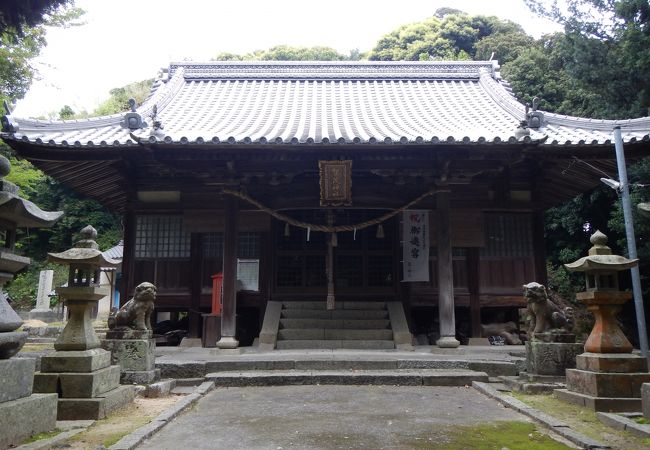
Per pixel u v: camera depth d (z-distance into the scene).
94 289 5.89
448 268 10.32
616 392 5.85
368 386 7.65
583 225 18.25
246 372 8.17
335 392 7.16
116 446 4.24
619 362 5.97
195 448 4.38
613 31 14.28
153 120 9.41
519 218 12.39
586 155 10.41
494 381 7.88
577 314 17.36
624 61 13.36
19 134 9.53
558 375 7.23
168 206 11.94
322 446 4.40
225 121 12.25
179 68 15.79
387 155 10.09
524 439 4.68
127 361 7.23
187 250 12.17
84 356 5.64
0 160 4.46
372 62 16.00
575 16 14.82
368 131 11.02
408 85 15.64
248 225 12.14
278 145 9.38
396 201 11.22
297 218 12.85
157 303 11.96
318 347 10.96
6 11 4.24
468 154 9.92
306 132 10.72
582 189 13.12
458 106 14.04
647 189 13.42
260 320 12.30
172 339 13.32
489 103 14.16
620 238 16.28
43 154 10.05
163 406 6.28
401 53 36.75
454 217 11.98
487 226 12.33
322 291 12.51
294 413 5.79
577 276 18.92
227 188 10.57
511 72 23.45
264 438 4.68
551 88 22.03
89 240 6.31
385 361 8.53
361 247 12.77
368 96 14.88
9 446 4.07
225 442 4.55
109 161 10.94
